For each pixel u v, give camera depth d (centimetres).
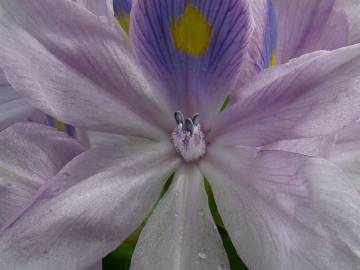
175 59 6
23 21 6
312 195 6
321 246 6
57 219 6
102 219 6
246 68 6
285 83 6
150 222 6
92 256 6
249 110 6
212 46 6
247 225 6
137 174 6
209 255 6
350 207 6
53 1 6
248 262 6
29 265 6
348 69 6
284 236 6
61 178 6
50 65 6
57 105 6
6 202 6
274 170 6
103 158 6
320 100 6
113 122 6
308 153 6
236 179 6
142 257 6
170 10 6
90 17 6
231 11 6
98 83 6
